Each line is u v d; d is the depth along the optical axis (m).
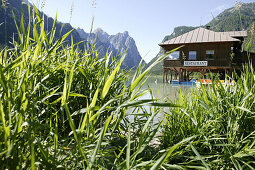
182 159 1.13
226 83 1.68
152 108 1.36
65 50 1.62
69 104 1.37
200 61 16.19
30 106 0.80
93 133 0.74
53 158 0.72
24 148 0.72
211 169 1.08
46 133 1.03
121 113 0.75
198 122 1.38
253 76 1.41
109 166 1.01
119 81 1.62
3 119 0.56
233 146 1.17
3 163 0.60
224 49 15.80
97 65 1.78
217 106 1.45
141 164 0.72
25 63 0.94
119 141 1.35
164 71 17.47
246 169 1.03
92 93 1.42
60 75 1.48
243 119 1.28
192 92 1.99
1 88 0.78
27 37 1.04
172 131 1.50
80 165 0.78
